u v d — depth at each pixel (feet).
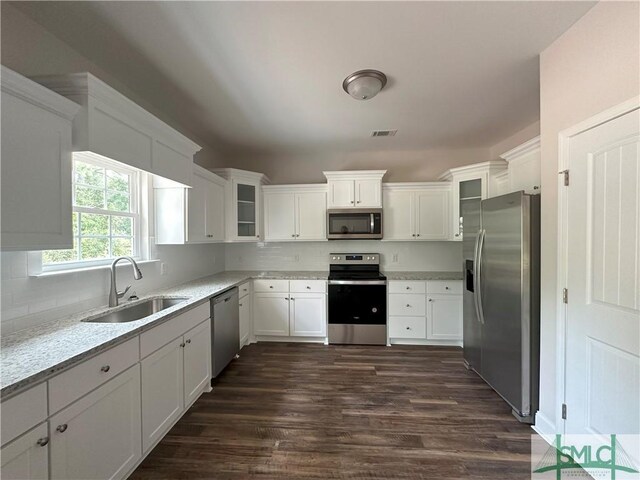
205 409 7.20
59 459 3.67
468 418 6.82
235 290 10.02
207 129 10.36
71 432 3.84
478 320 8.52
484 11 4.92
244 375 9.06
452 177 11.90
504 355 7.22
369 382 8.58
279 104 8.42
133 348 5.03
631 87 4.29
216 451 5.77
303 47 5.86
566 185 5.44
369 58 6.24
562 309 5.58
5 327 4.65
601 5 4.71
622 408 4.50
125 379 4.83
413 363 9.91
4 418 3.08
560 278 5.59
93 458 4.18
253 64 6.44
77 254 6.35
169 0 4.63
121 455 4.73
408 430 6.40
